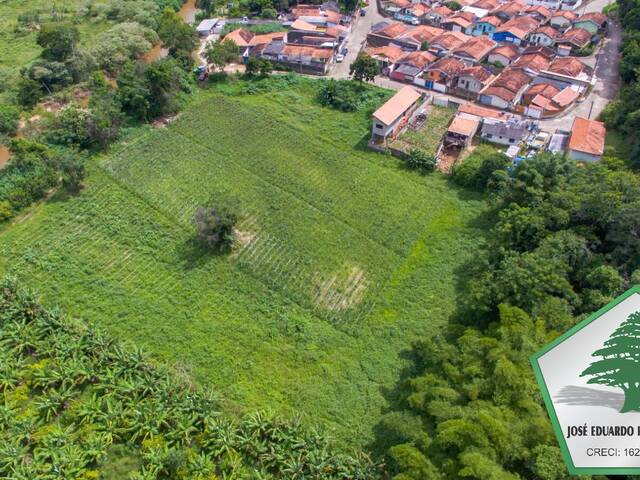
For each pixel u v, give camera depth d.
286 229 47.25
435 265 43.84
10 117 59.75
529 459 24.00
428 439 26.86
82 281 41.91
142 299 40.59
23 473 28.75
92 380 34.31
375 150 57.88
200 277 42.56
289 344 37.53
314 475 29.03
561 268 34.91
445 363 30.69
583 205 39.06
